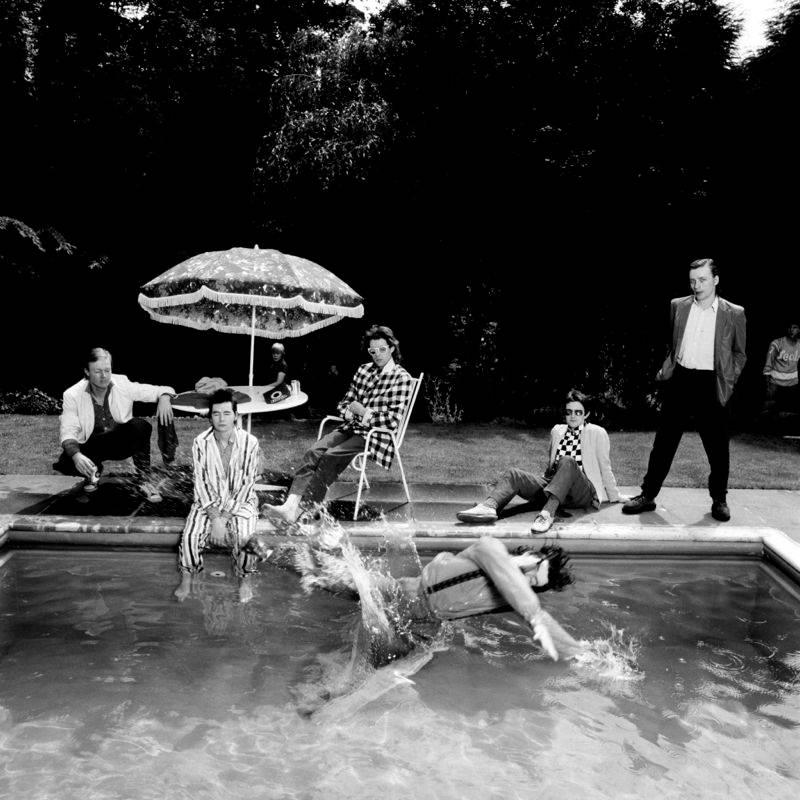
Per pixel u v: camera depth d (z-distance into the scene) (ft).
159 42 46.83
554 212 44.34
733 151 44.06
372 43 43.55
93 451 18.67
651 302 45.47
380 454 17.97
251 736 10.14
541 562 12.47
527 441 29.14
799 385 35.47
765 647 12.92
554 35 41.86
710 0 42.34
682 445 28.17
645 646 12.86
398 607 12.44
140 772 9.37
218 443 15.46
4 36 39.75
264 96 46.14
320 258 46.44
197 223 47.83
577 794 9.23
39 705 10.70
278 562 14.57
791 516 18.83
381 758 9.78
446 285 46.21
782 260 44.57
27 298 44.11
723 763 9.88
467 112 42.39
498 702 11.08
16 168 43.37
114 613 13.60
